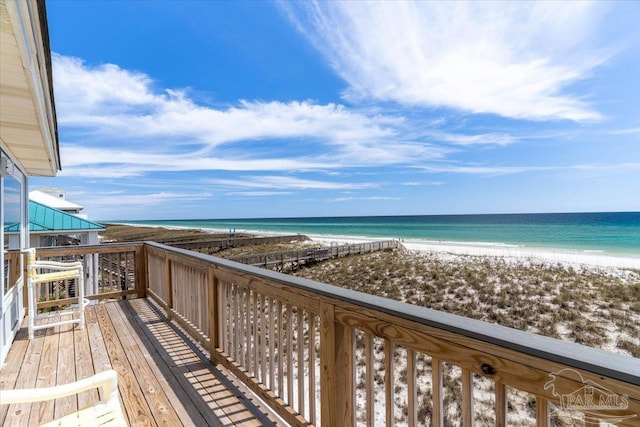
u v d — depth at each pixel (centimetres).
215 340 274
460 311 803
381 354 466
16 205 406
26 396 108
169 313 392
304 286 168
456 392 359
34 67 162
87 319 393
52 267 349
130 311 424
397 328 118
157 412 205
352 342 144
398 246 2267
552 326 678
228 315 263
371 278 1246
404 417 326
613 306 802
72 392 121
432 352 104
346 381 147
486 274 1220
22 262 392
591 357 70
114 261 816
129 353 295
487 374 89
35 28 140
